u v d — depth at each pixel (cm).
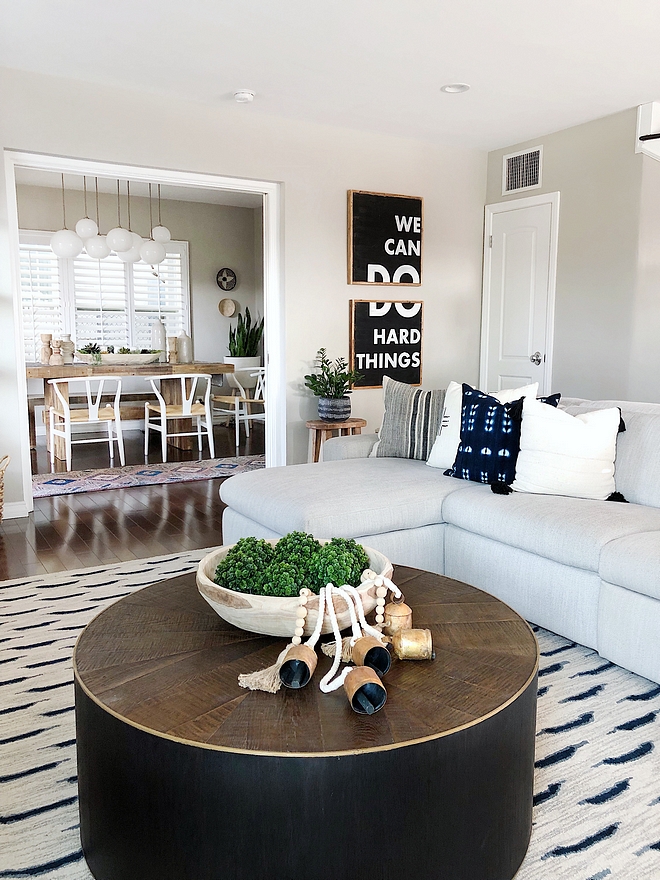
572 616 253
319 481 318
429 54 376
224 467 609
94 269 810
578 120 499
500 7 321
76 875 151
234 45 366
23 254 766
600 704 219
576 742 199
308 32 349
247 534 320
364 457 392
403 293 566
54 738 202
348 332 544
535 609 267
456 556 302
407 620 164
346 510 282
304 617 154
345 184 527
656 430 290
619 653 235
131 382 846
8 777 184
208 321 896
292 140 500
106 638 168
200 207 876
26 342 777
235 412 720
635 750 196
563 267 531
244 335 888
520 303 571
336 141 518
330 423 488
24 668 245
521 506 276
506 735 141
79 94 421
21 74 405
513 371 582
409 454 373
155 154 450
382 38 356
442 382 597
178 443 696
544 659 249
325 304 531
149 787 131
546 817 168
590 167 504
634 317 484
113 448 712
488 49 370
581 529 249
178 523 434
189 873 130
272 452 539
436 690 145
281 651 161
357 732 129
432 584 207
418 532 300
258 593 163
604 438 292
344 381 502
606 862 154
